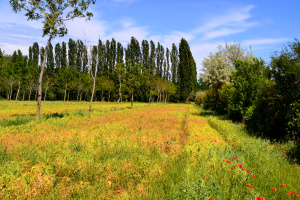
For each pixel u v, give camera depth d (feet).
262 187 13.70
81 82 200.85
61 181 14.33
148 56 279.08
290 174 16.46
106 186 14.01
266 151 23.72
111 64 257.96
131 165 17.65
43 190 12.90
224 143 27.02
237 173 15.43
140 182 15.03
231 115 55.47
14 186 12.69
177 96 253.44
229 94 62.59
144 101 258.98
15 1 47.16
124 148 23.24
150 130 35.76
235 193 12.37
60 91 239.91
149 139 28.35
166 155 21.06
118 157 20.61
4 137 27.71
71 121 46.68
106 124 41.86
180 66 248.32
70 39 270.46
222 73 90.89
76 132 32.81
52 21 51.34
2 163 16.88
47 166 16.51
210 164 17.93
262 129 34.99
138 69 113.70
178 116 60.70
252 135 34.86
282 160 20.30
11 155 19.67
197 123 46.44
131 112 75.56
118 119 52.01
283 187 13.71
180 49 246.27
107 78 229.25
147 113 70.79
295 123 28.45
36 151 21.48
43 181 13.73
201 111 92.22
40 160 18.60
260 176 15.69
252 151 22.34
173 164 18.75
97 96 259.19
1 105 107.65
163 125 42.63
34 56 275.80
